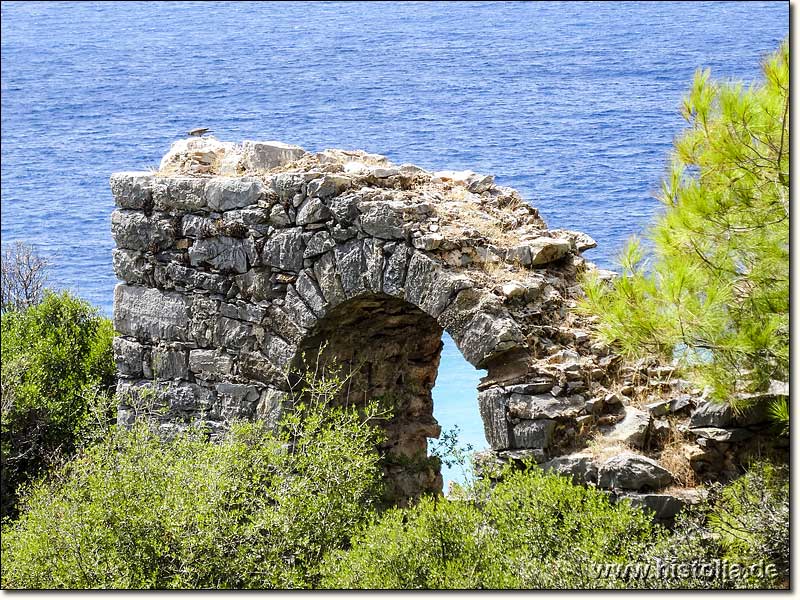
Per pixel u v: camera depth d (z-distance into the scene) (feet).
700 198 45.19
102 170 289.94
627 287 47.14
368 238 60.34
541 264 60.08
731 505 48.29
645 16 447.42
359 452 61.21
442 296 57.26
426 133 243.40
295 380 65.31
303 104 310.24
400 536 49.80
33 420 85.56
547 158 204.95
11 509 80.48
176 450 61.31
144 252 70.38
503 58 360.28
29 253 136.98
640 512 47.39
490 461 54.60
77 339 92.73
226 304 66.90
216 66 430.61
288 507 55.31
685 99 46.29
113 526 55.21
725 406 50.19
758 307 45.37
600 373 55.36
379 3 631.15
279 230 64.08
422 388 72.84
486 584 46.24
